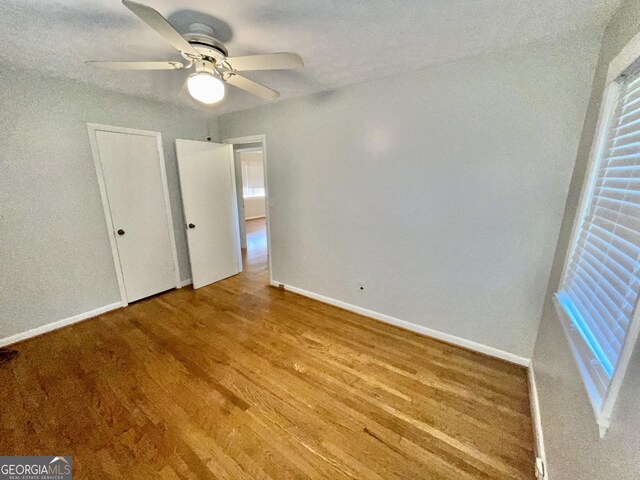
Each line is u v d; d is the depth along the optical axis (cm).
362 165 256
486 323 216
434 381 191
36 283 243
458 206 212
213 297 331
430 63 201
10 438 147
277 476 130
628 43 107
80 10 138
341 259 292
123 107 282
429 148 217
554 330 156
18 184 227
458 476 130
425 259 235
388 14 142
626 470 70
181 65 164
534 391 172
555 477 115
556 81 165
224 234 391
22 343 234
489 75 185
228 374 198
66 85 243
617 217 106
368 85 238
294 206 318
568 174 170
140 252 314
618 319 89
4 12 139
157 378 193
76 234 263
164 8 136
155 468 133
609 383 82
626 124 112
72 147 253
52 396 176
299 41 170
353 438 149
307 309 300
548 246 183
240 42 171
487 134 192
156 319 277
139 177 304
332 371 201
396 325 264
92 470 132
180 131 335
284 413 165
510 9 136
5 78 213
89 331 254
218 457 139
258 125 329
